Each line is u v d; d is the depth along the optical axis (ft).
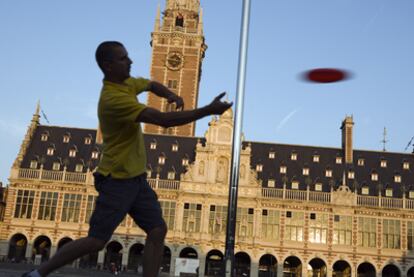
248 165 297.53
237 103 41.63
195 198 293.23
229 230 40.65
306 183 301.02
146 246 21.36
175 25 394.32
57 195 296.71
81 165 308.19
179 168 309.63
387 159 319.06
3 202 340.39
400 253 284.61
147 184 21.58
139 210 21.24
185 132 347.36
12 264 256.73
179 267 267.39
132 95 20.65
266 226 289.53
